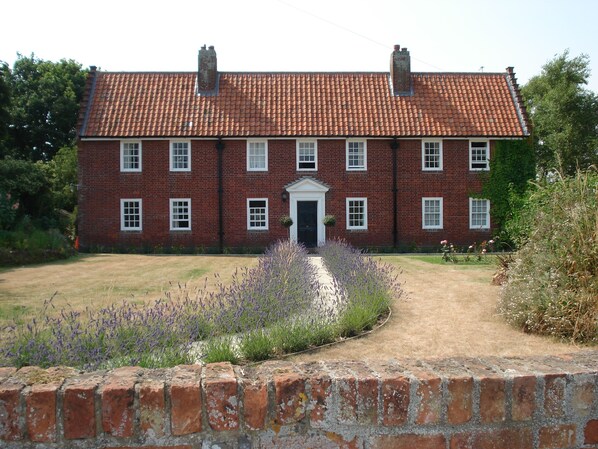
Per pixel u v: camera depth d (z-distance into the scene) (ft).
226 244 112.16
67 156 155.63
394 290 45.21
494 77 122.62
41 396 9.71
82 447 9.78
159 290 51.03
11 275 64.64
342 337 32.04
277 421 10.07
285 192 112.37
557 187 38.06
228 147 112.16
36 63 185.06
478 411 10.40
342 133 111.55
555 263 31.14
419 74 122.21
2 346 24.97
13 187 99.25
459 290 49.06
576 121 186.39
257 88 118.62
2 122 112.88
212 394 9.96
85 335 24.64
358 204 113.50
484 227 114.01
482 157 114.42
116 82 118.21
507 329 33.04
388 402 10.23
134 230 111.96
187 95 116.88
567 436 10.66
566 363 11.39
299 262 54.54
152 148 111.86
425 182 113.29
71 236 119.96
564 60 195.42
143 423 9.80
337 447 10.18
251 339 28.25
